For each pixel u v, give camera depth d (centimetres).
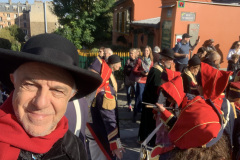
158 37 1084
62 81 88
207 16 927
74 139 121
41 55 79
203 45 946
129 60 594
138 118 570
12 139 86
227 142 178
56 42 90
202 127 171
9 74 101
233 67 599
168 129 228
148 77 405
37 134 90
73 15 1975
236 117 221
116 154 286
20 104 87
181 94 219
